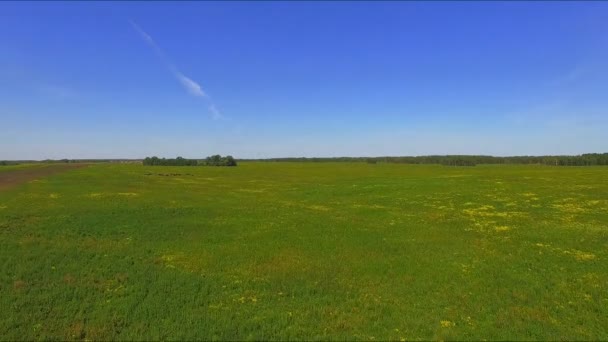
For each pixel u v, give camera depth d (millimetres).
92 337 12852
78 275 18266
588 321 14023
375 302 15711
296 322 13945
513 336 12914
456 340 12664
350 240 25875
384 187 57000
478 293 16562
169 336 12938
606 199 40625
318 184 68000
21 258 20516
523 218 32469
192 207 39250
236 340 12703
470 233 27781
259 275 18844
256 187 64188
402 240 25812
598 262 20562
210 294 16438
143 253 22203
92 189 55094
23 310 14594
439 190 51469
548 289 17000
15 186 58250
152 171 111188
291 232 28344
